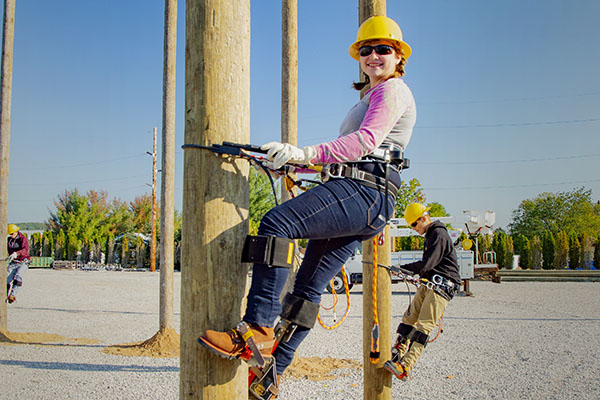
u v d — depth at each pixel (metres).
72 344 8.21
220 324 1.97
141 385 5.81
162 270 8.09
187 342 1.97
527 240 29.41
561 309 12.73
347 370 6.59
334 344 8.32
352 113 2.32
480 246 28.34
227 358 1.89
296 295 2.21
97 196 52.03
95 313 12.07
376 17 2.47
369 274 3.92
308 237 2.03
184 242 2.02
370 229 2.15
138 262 39.16
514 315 11.69
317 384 5.91
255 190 30.33
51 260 40.91
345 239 2.22
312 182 2.25
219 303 1.97
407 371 4.91
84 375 6.25
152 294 16.98
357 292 18.11
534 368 6.60
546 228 47.19
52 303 14.16
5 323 8.75
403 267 5.29
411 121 2.33
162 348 7.73
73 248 42.84
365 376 3.96
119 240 42.44
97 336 8.96
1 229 8.77
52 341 8.45
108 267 38.78
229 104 2.03
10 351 7.63
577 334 9.09
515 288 18.81
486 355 7.43
